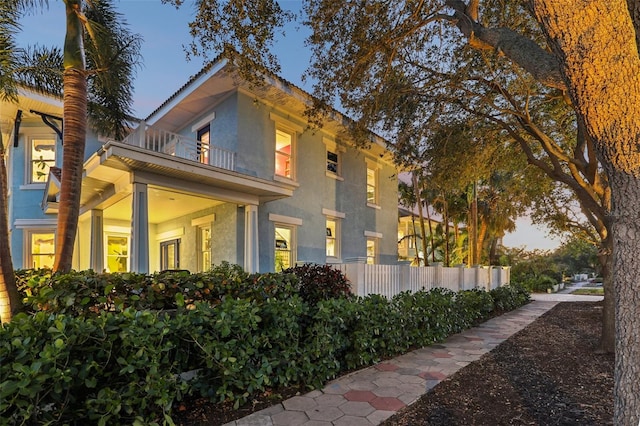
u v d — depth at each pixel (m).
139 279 5.07
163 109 11.80
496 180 18.23
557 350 6.60
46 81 8.19
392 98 7.72
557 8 2.03
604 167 2.21
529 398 4.20
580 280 43.56
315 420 3.60
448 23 6.71
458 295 9.06
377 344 5.78
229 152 9.78
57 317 3.13
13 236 11.38
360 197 14.96
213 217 10.59
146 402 3.17
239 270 6.57
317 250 12.48
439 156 8.96
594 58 1.98
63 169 6.39
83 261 11.72
